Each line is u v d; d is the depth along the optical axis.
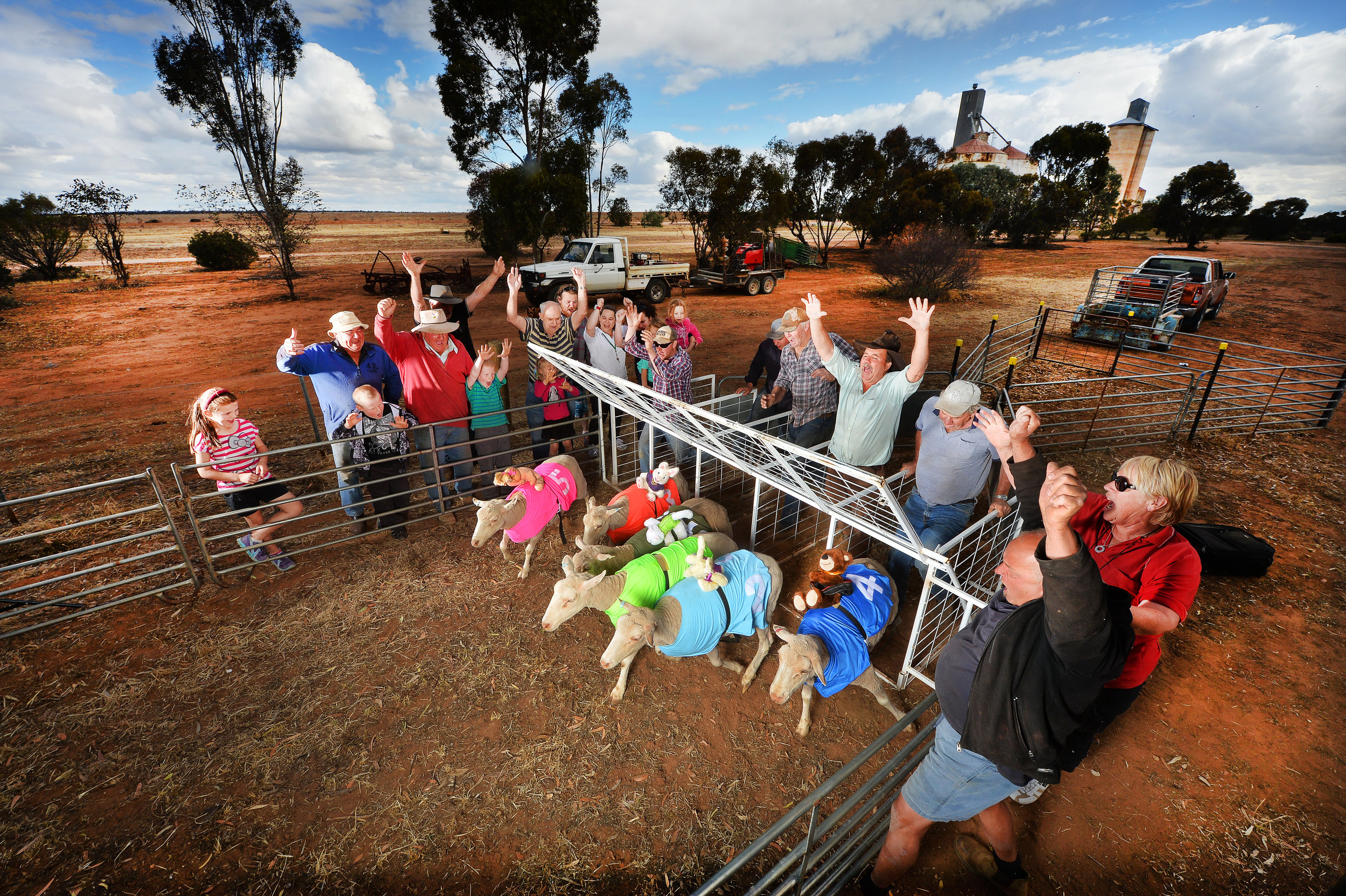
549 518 5.22
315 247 47.09
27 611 4.42
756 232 26.44
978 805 2.43
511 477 4.95
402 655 4.43
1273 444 8.62
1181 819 3.32
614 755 3.65
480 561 5.57
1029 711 1.95
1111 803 3.41
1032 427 2.46
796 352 5.47
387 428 5.45
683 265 22.12
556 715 3.93
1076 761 2.12
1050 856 3.12
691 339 6.91
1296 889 2.97
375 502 5.81
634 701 4.05
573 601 3.76
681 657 4.17
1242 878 3.02
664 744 3.73
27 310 20.34
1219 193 44.88
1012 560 2.39
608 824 3.26
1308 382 9.04
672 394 6.20
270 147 22.95
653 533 4.43
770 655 4.52
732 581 3.90
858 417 4.77
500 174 24.69
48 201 28.78
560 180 24.16
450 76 24.67
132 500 6.77
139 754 3.60
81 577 4.85
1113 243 53.59
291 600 4.99
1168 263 16.12
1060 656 1.78
